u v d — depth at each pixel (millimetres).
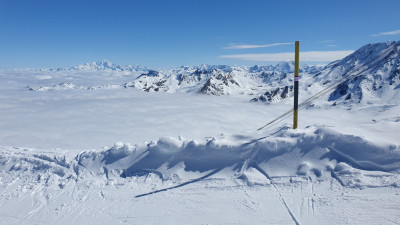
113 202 9672
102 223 8508
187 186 10305
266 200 8953
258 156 10914
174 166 11328
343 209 7957
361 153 9828
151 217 8594
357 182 8992
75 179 11477
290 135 11203
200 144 11680
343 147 10219
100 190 10578
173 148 11828
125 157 12141
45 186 11180
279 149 10828
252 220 8016
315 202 8531
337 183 9203
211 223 8023
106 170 11820
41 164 12617
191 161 11352
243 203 8914
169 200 9484
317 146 10539
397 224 7059
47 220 8891
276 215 8141
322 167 9938
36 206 9797
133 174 11492
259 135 12055
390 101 128625
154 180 10953
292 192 9227
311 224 7566
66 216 9039
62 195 10406
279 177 10023
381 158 9477
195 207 8914
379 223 7184
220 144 11438
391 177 8898
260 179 10055
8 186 11430
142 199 9711
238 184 10039
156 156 11852
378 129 11312
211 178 10531
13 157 13203
